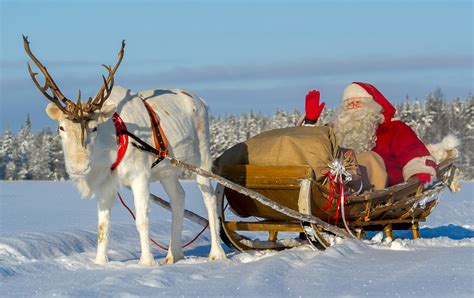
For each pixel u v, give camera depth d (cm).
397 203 934
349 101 1020
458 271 659
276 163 859
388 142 998
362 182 901
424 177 942
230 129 7588
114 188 778
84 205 1786
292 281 627
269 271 664
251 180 861
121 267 759
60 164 7275
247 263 773
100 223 794
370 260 743
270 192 866
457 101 6750
